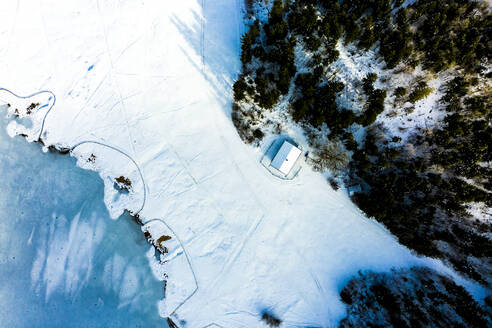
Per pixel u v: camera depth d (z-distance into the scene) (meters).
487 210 27.58
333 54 28.20
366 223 30.78
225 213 31.64
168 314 31.23
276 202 31.42
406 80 27.97
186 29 32.22
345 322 29.91
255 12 31.22
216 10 32.06
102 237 32.22
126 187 32.22
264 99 28.91
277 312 30.88
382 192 29.20
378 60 28.23
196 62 32.16
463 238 28.45
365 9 27.81
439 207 28.80
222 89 31.86
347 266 30.88
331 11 27.95
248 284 31.23
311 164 31.02
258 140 31.36
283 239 31.31
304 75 28.23
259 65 30.50
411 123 28.66
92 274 32.03
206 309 31.17
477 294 28.73
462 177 27.91
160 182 32.06
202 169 31.97
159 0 32.28
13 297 32.22
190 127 32.12
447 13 26.36
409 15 27.56
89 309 31.83
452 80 27.19
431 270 29.94
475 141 27.05
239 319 30.95
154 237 31.80
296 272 31.16
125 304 31.61
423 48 27.11
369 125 29.50
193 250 31.56
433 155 28.23
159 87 32.28
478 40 25.91
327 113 28.42
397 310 28.44
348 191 30.70
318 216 31.17
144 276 31.73
